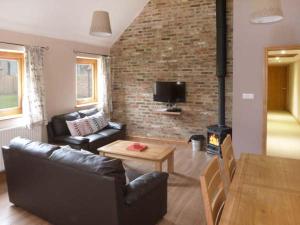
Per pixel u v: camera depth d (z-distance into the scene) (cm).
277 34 421
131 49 623
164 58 588
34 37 464
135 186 245
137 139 640
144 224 255
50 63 499
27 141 291
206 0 534
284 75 1174
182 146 573
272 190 173
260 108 446
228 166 222
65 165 241
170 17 571
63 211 259
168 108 593
